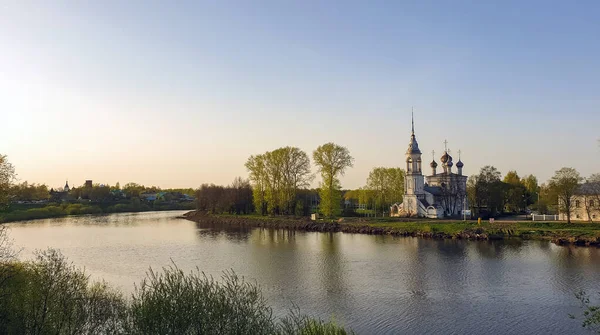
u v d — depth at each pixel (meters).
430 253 76.25
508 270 61.06
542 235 92.06
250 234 112.06
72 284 29.55
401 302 46.97
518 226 100.31
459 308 44.69
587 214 115.44
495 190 132.00
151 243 93.62
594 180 117.75
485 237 93.50
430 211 136.12
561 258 69.00
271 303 46.94
